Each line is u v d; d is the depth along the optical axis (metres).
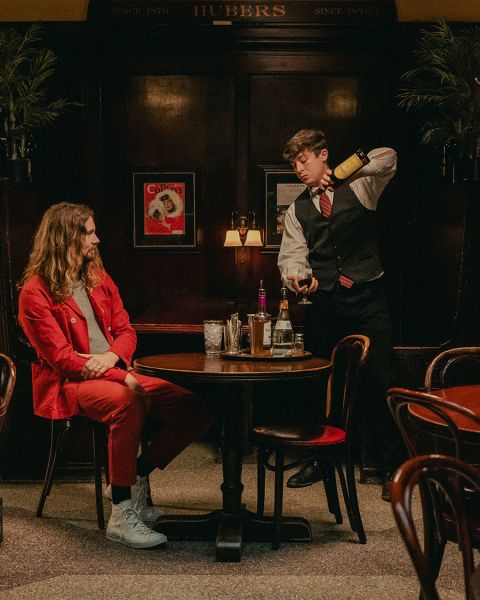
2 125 5.06
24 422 4.09
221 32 5.20
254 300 5.46
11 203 4.16
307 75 5.35
